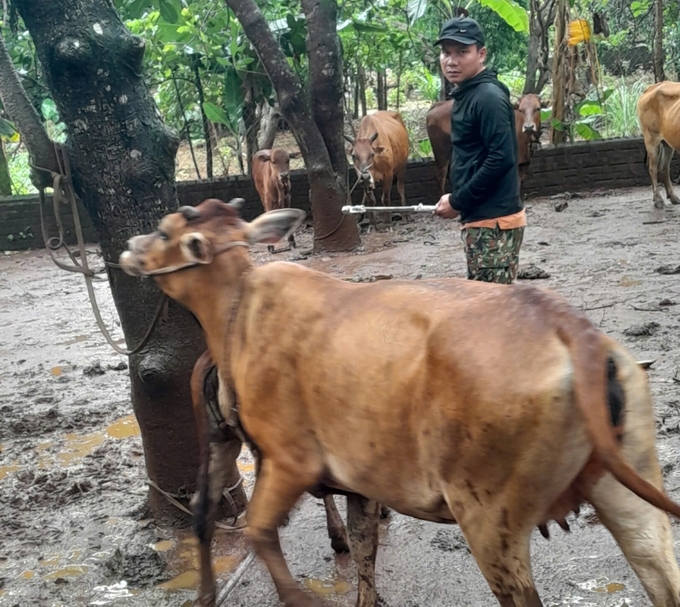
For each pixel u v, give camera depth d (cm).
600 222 1181
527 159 1352
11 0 393
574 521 407
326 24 1107
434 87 2042
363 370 261
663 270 853
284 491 289
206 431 333
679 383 557
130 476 506
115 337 822
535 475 235
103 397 649
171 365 419
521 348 236
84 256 405
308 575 387
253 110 1514
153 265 313
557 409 229
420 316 257
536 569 371
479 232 459
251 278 301
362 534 333
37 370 732
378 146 1281
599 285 830
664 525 256
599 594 350
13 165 1769
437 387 245
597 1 1756
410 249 1118
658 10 1574
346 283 288
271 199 1238
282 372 282
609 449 221
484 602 353
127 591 387
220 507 433
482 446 238
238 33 1389
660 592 254
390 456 261
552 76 1554
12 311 961
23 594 389
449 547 396
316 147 1115
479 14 1828
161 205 401
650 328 665
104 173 394
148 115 397
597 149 1467
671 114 1180
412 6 1427
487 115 439
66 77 384
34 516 465
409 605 354
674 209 1227
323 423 275
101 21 383
